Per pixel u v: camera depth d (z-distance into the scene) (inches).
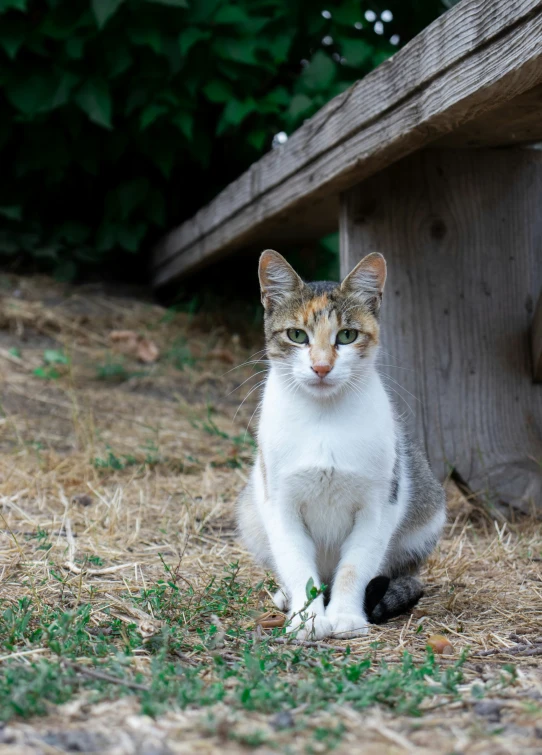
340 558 125.1
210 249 251.8
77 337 263.7
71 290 294.5
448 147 170.6
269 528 122.4
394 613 118.3
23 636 95.0
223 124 266.5
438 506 141.3
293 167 187.2
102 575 126.0
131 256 319.6
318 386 117.6
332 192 177.3
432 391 170.6
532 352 171.5
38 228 301.7
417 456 140.4
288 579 118.6
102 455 191.6
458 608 119.9
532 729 72.3
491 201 172.4
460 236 172.1
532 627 110.4
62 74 266.8
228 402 239.0
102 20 240.7
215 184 315.3
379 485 119.0
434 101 131.3
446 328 171.3
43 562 127.0
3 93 287.0
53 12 268.4
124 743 68.7
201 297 305.1
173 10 261.3
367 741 70.2
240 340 282.5
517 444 171.2
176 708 75.7
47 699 77.2
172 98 267.4
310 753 67.3
